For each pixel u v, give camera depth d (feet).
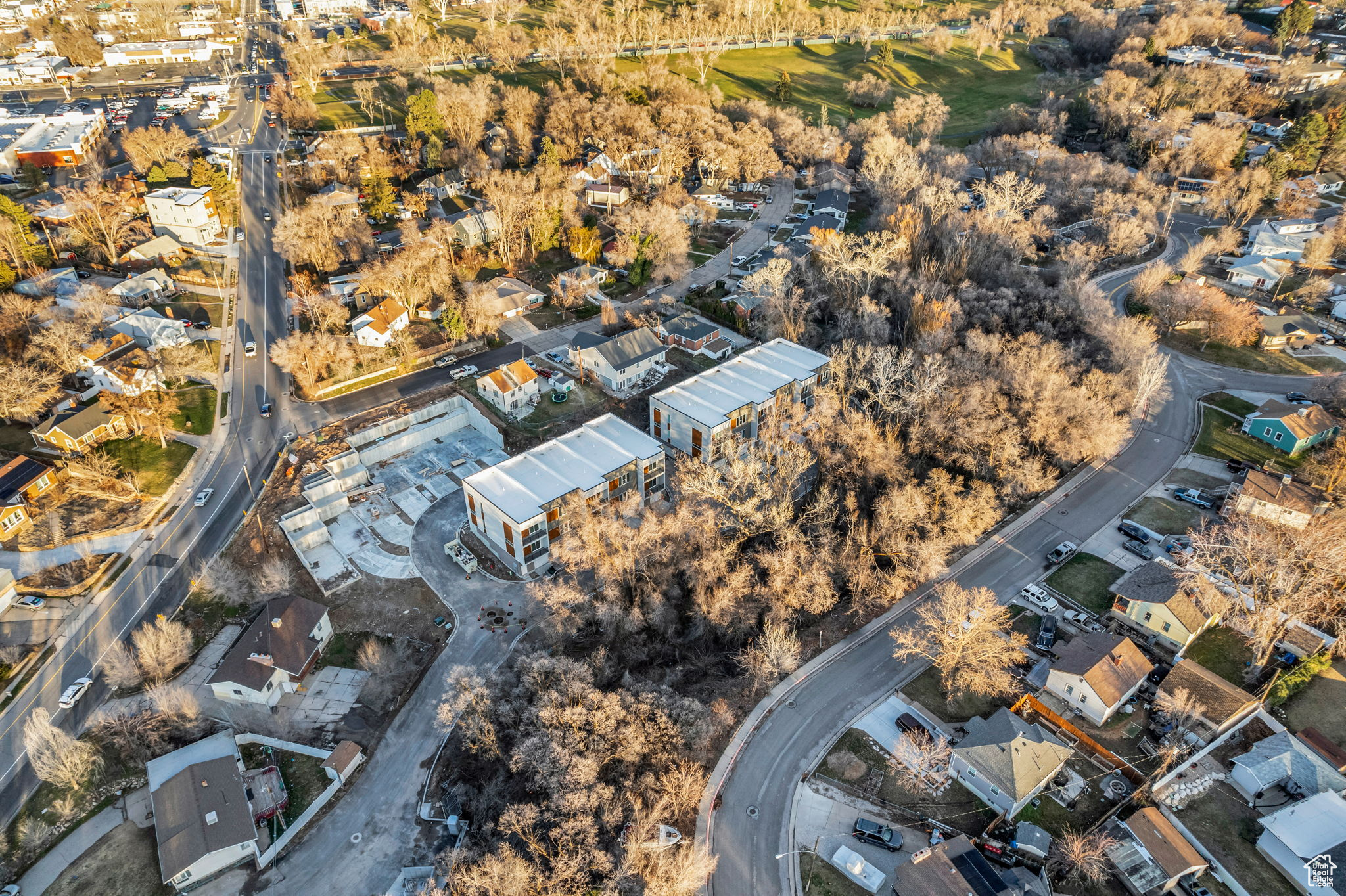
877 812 208.23
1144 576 259.39
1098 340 360.89
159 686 244.22
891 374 316.60
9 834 209.97
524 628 270.26
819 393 321.32
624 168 567.59
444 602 280.72
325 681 253.85
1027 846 192.44
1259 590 251.80
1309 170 561.02
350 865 202.49
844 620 267.18
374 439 350.43
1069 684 228.43
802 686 244.42
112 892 195.52
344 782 223.10
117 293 417.49
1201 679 228.02
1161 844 188.75
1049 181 534.78
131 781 221.46
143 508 312.91
